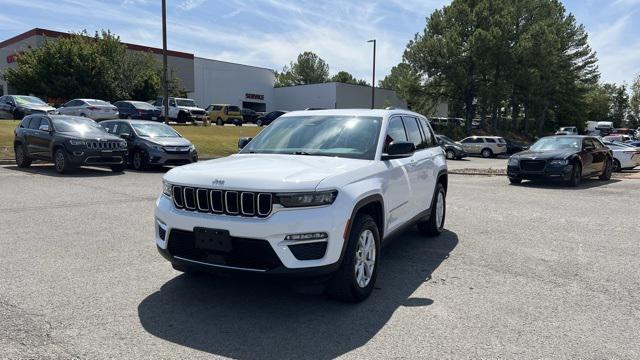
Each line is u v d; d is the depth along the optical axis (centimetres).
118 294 454
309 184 397
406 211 578
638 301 459
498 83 4766
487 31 4819
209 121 3662
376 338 372
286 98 7025
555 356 346
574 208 1007
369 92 6781
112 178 1343
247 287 481
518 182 1542
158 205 446
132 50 5109
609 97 9862
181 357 336
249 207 395
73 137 1387
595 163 1578
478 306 441
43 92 3866
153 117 3036
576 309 437
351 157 507
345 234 411
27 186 1134
